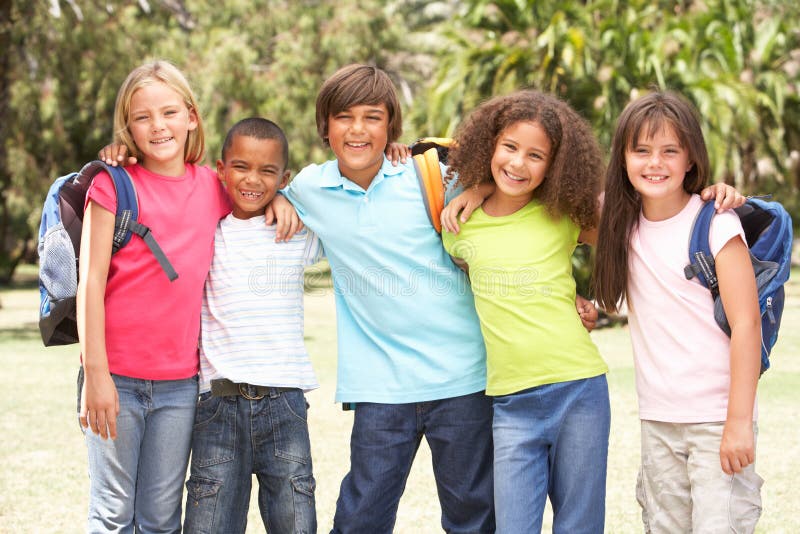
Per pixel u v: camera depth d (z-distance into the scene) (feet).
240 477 13.52
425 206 13.98
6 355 46.21
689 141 12.59
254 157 13.73
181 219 13.48
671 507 12.89
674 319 12.66
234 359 13.44
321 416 29.71
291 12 88.48
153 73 13.48
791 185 82.53
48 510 19.42
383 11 89.92
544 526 18.21
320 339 53.42
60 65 68.44
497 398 13.41
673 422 12.60
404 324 13.96
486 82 59.93
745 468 12.34
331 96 13.82
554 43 56.54
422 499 20.10
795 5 85.56
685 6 65.26
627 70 57.41
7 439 26.43
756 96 61.87
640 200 13.24
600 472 13.09
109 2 69.62
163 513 13.35
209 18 88.74
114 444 12.98
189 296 13.38
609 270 13.28
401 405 13.87
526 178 13.20
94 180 13.07
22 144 74.23
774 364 38.65
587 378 13.12
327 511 19.29
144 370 13.14
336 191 14.11
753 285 12.26
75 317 13.28
